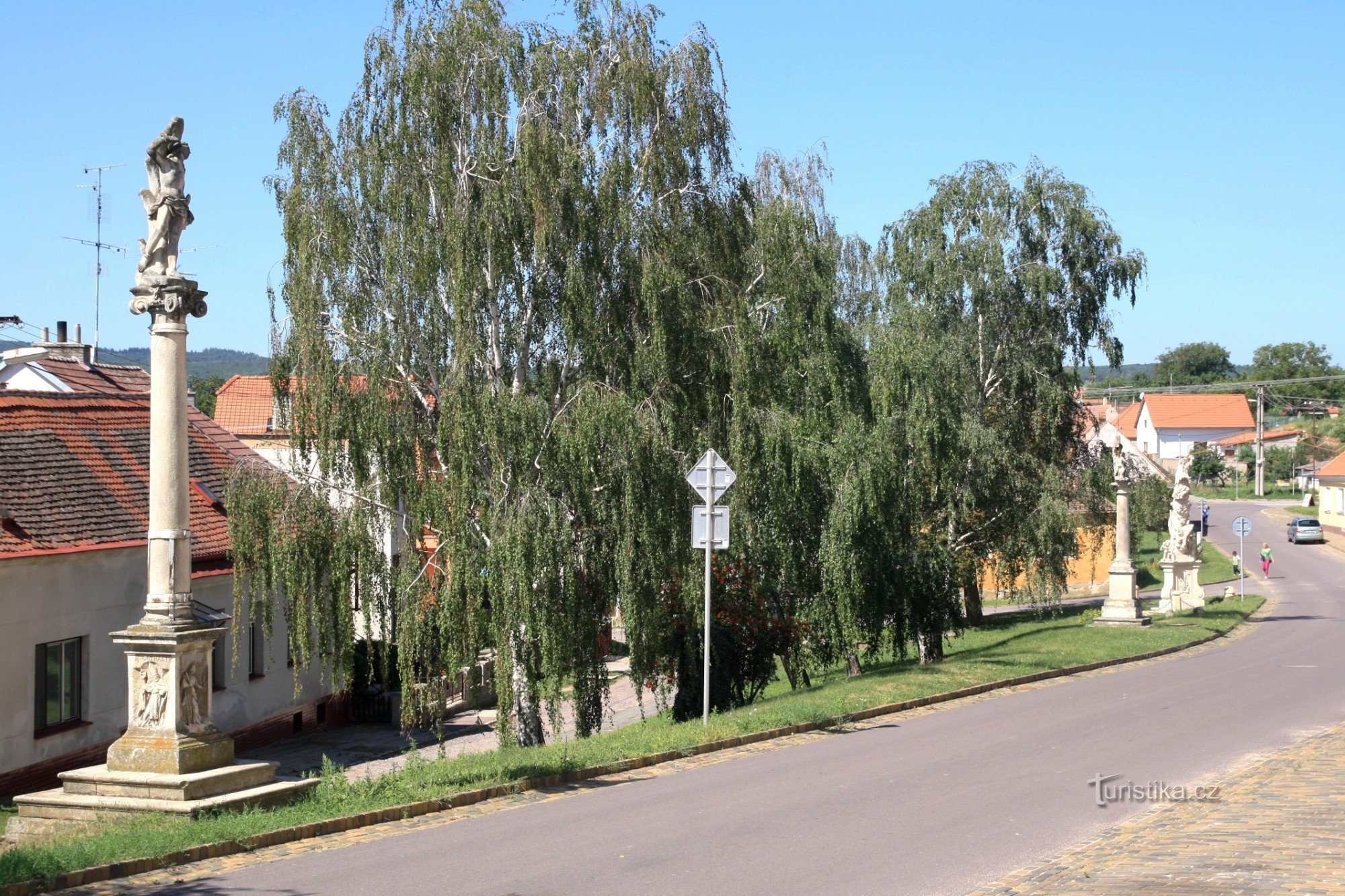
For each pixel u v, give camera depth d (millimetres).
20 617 18828
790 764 13688
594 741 16578
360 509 18641
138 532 22188
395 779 12656
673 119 20828
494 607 17531
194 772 12297
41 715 19438
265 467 19172
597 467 17906
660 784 12695
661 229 20156
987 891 8227
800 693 21594
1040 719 16984
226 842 9672
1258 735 15172
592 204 19391
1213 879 7844
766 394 21484
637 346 19453
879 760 13844
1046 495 34250
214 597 23922
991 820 10562
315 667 28047
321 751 25359
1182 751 14016
